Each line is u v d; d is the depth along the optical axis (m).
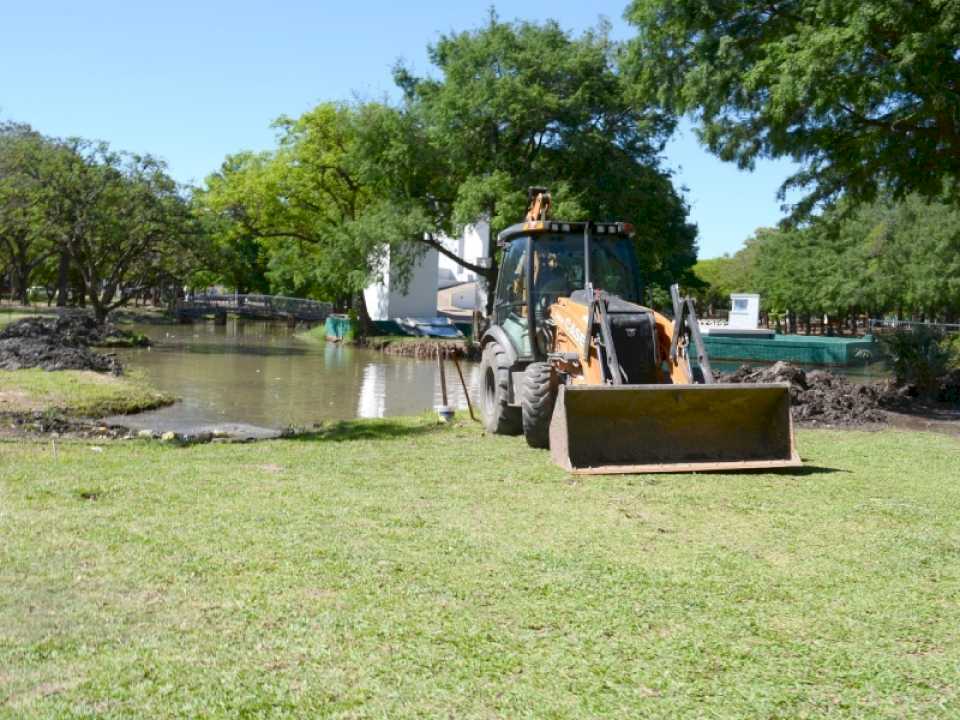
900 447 9.83
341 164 36.66
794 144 14.45
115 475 7.25
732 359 28.09
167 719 3.11
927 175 14.71
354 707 3.22
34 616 4.02
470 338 37.00
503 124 29.98
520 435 10.32
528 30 29.56
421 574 4.74
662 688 3.45
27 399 13.20
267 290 63.09
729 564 5.08
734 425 8.08
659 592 4.56
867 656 3.80
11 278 56.06
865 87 12.36
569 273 9.86
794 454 7.90
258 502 6.36
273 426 12.48
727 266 73.31
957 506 6.70
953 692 3.47
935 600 4.56
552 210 27.03
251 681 3.41
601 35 29.64
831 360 26.91
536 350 9.71
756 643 3.92
